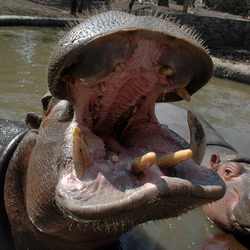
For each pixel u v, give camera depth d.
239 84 5.20
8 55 5.07
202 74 1.15
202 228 2.08
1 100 3.30
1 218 1.61
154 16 1.08
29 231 1.51
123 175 1.07
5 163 1.61
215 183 1.09
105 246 1.48
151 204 1.00
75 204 1.03
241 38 8.05
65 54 1.04
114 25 1.00
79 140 1.07
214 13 12.40
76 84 1.13
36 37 6.69
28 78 4.05
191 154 1.07
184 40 1.02
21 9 9.12
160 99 1.27
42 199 1.30
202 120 2.96
